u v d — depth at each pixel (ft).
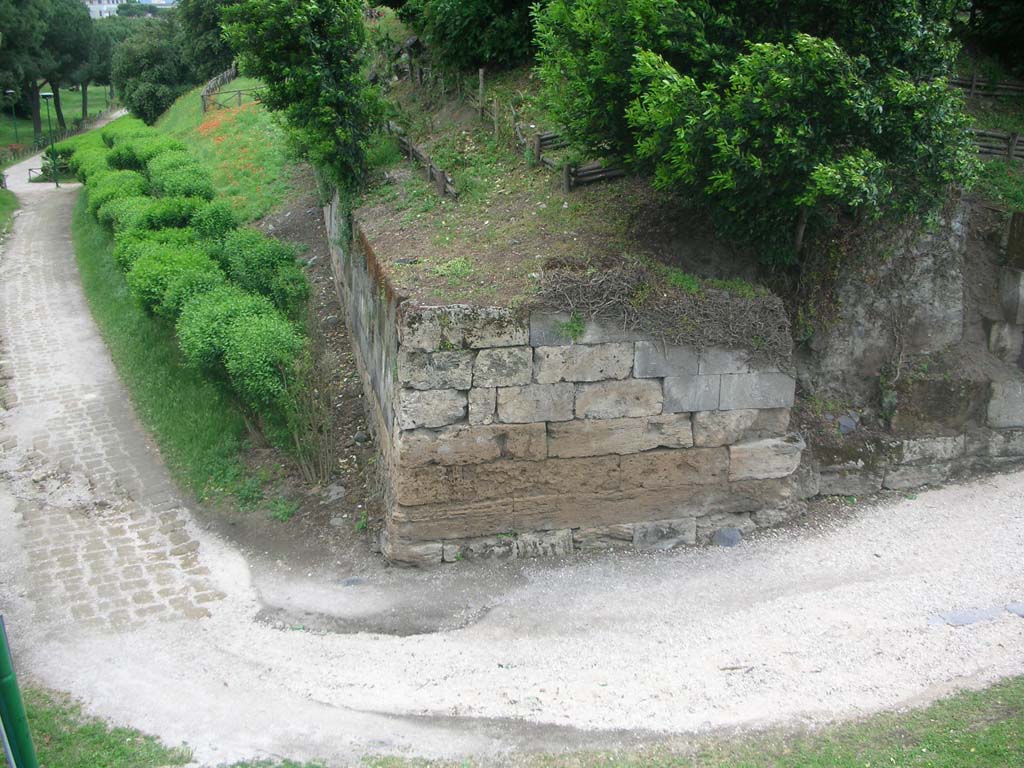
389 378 32.45
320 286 54.85
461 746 23.13
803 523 34.86
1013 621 27.86
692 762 22.33
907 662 26.11
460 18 55.11
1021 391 38.42
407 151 51.21
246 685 25.80
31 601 30.09
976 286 39.17
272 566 32.35
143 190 70.64
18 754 17.76
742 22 30.30
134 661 26.86
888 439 37.42
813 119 28.32
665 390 31.65
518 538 32.19
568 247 34.99
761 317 31.73
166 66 126.93
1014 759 21.44
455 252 35.47
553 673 26.17
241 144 77.87
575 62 32.48
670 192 35.04
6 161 139.85
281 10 43.19
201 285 43.57
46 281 66.59
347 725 24.00
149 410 44.37
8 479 38.73
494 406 30.48
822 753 22.38
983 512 35.42
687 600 29.86
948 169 30.45
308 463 36.83
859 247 37.17
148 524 35.45
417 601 29.96
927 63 30.66
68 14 167.22
